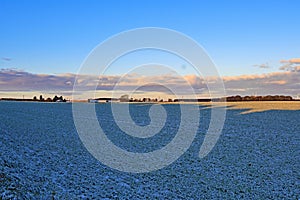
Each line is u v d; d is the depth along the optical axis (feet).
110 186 35.27
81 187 34.63
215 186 35.45
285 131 73.46
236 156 50.39
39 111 130.62
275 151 53.26
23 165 43.65
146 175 40.14
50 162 46.11
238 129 77.97
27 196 30.66
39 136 70.23
